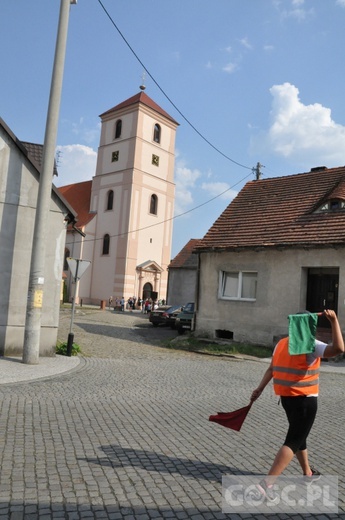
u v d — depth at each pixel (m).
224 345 17.39
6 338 11.80
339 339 3.93
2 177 11.90
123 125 51.88
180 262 38.44
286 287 17.11
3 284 11.83
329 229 16.67
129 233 49.47
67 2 11.59
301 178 21.11
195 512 3.76
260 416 7.26
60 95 11.48
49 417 6.44
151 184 52.09
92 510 3.70
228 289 19.06
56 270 12.50
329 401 8.76
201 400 8.26
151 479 4.39
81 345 16.19
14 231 12.01
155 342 19.05
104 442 5.45
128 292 49.09
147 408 7.37
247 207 21.14
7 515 3.54
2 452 4.91
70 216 12.96
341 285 15.74
